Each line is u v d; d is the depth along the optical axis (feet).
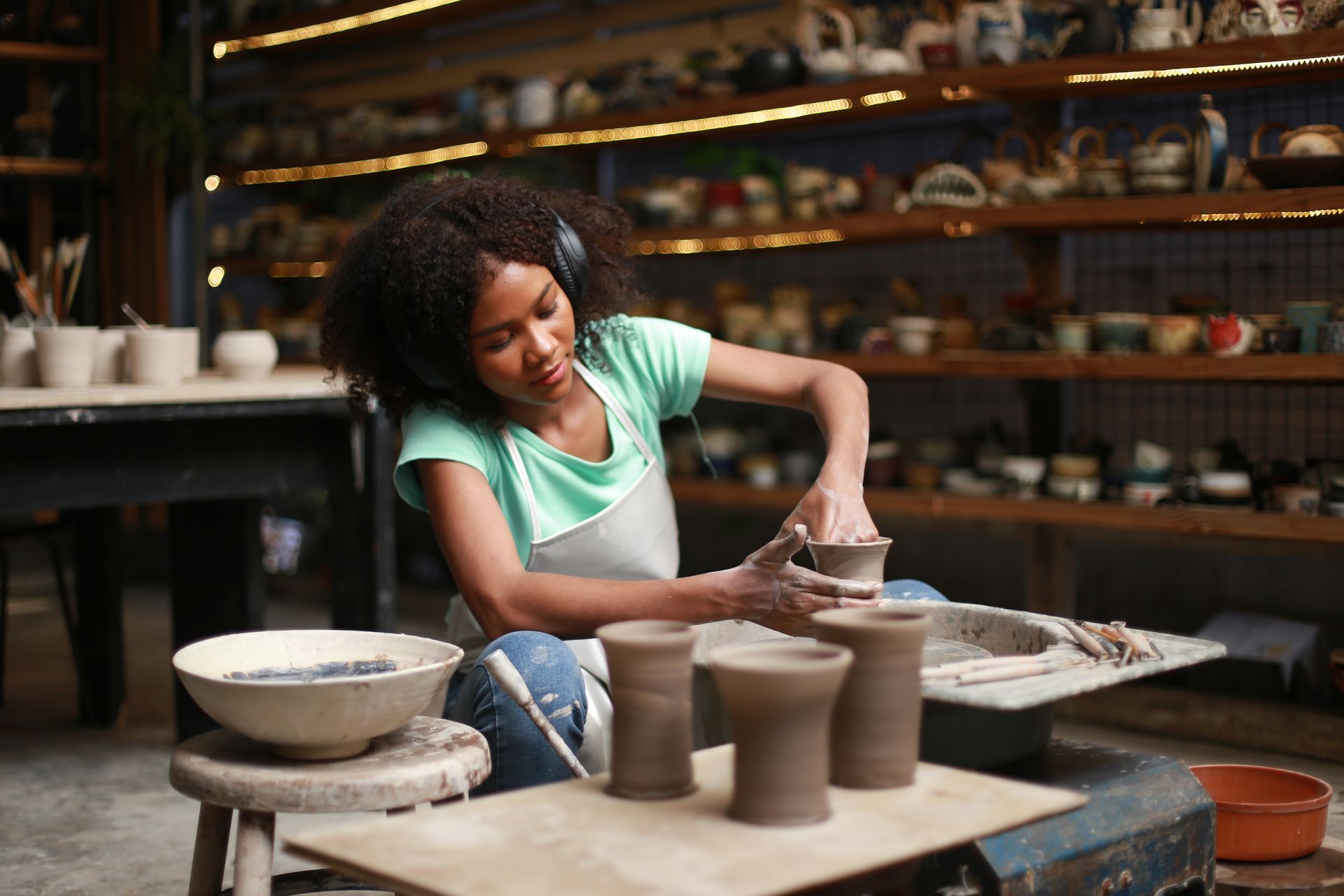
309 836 3.59
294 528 19.34
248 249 19.74
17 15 19.44
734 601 5.06
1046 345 11.58
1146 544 11.22
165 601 17.88
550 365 5.82
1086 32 10.80
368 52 20.68
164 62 19.12
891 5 12.94
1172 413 13.50
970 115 14.53
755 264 17.01
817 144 16.10
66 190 20.33
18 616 16.81
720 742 5.22
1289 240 11.93
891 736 3.83
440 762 4.68
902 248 15.61
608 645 3.90
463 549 5.62
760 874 3.26
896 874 3.96
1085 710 11.18
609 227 6.75
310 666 5.20
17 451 8.57
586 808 3.78
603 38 17.31
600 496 6.51
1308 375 9.78
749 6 15.60
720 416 15.81
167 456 9.27
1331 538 9.81
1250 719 10.28
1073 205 10.88
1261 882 5.42
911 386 15.64
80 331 9.24
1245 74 10.46
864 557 5.08
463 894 3.18
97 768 10.32
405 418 6.40
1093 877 4.38
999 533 12.20
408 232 5.81
